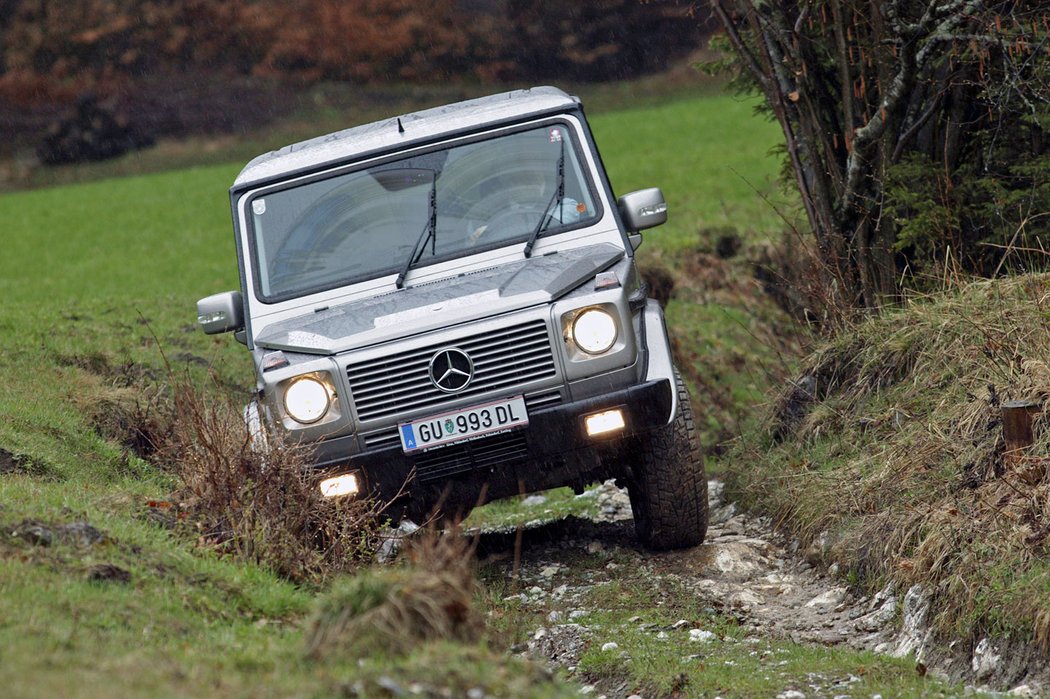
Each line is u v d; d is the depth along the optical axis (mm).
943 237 37344
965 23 36219
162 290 80500
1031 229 37281
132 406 38938
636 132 159375
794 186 46375
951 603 22812
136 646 18094
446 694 15617
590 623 25625
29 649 16703
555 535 34281
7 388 38625
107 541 22625
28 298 76500
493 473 27062
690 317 66438
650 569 29422
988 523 24078
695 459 29109
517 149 31422
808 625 25594
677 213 93812
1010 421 25078
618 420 26641
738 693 20516
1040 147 38844
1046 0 36875
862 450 31734
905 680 20922
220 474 26250
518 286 27312
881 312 37188
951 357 31656
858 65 40125
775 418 38125
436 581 18297
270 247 30797
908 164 38719
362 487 26641
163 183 168125
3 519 22219
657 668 22125
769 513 33656
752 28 40625
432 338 26531
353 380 26562
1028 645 20797
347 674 16469
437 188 31047
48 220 140500
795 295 46688
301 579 24906
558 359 26609
